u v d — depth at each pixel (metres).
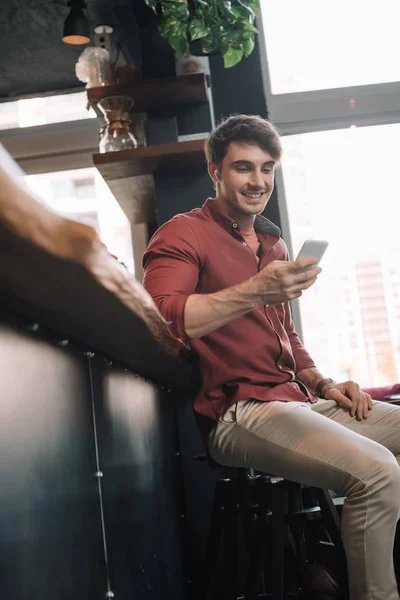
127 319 1.36
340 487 1.81
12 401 1.03
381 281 4.17
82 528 1.31
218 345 2.06
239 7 3.31
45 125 4.51
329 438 1.83
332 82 4.30
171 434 2.82
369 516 1.75
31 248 0.87
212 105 3.92
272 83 4.29
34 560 1.05
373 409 2.22
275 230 2.30
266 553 2.26
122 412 1.82
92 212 4.45
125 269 1.18
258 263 2.21
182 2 3.25
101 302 1.19
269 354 2.10
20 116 4.54
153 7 3.28
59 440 1.24
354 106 4.26
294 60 4.31
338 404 2.24
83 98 4.52
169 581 2.22
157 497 2.20
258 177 2.16
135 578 1.69
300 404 2.06
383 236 4.22
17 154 4.52
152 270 2.02
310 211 4.23
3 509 0.95
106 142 3.33
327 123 4.27
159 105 3.53
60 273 0.98
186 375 2.42
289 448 1.87
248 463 1.99
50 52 4.16
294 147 4.29
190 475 3.17
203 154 3.24
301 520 2.02
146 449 2.11
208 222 2.17
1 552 0.93
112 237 4.41
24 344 1.12
